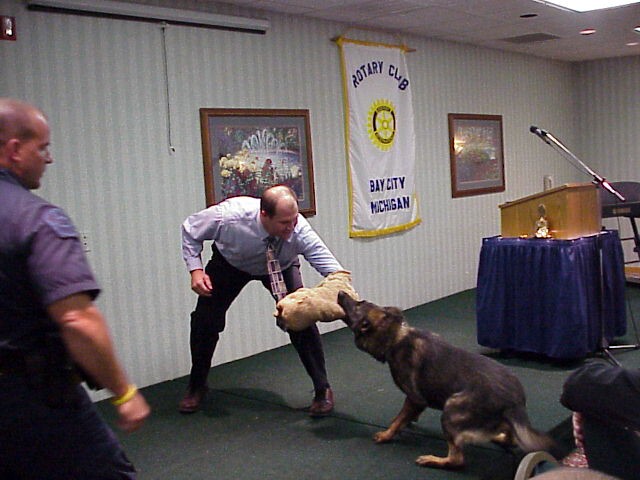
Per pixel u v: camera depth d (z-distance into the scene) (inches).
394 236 243.0
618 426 76.2
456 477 112.0
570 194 168.9
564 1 204.4
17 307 66.7
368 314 119.3
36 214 66.8
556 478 55.5
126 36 164.4
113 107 162.6
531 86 315.3
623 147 335.9
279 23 201.3
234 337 190.7
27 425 67.2
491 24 232.7
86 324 65.6
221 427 138.6
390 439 127.6
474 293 272.4
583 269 166.1
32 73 148.3
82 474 70.7
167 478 116.0
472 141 278.7
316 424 138.3
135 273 168.4
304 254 140.9
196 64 179.6
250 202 139.1
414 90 250.2
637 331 200.2
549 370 165.8
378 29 233.6
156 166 171.8
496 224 294.7
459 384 111.6
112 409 151.9
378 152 232.8
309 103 211.0
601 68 337.1
